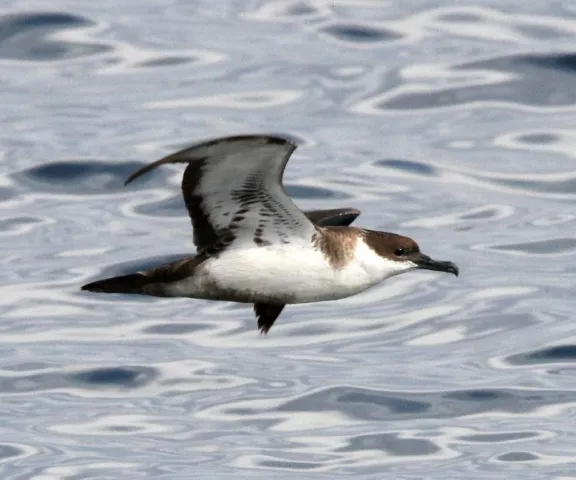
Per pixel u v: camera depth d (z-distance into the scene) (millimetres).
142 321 17234
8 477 14188
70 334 16906
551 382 15766
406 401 15453
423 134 22328
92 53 24422
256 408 15352
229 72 23953
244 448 14633
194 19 25797
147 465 14336
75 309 17453
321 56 24547
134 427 15141
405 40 25062
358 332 17016
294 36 25266
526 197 20453
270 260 12148
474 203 20219
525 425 15008
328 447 14695
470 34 25188
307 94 23344
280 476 14125
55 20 25109
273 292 12328
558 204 20188
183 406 15492
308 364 16328
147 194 20234
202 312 17500
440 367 16172
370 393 15578
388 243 12539
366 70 24078
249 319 17312
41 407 15508
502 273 18297
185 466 14336
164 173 20703
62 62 24219
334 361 16375
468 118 22812
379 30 25422
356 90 23469
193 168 11328
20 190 20359
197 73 23922
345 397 15555
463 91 23406
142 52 24484
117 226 19359
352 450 14578
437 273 18281
